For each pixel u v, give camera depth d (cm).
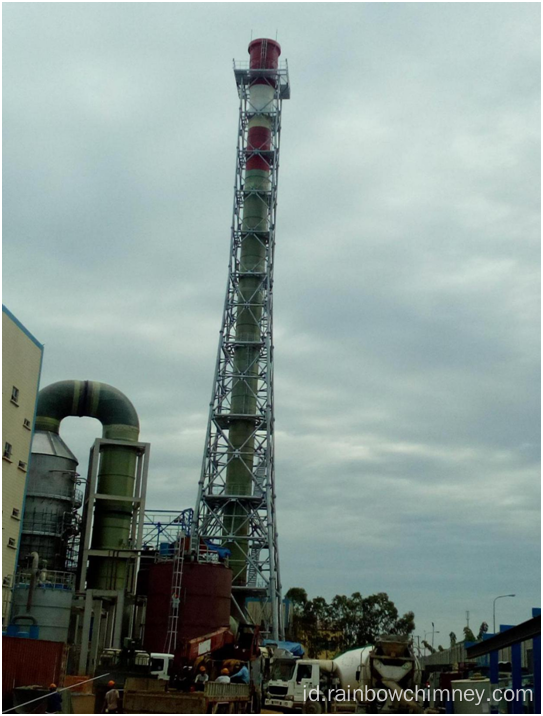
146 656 4534
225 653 4872
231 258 9656
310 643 14938
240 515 8838
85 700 3728
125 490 8375
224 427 9425
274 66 10256
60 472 8175
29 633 6128
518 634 4138
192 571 7081
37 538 7956
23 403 6600
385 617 15012
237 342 9394
